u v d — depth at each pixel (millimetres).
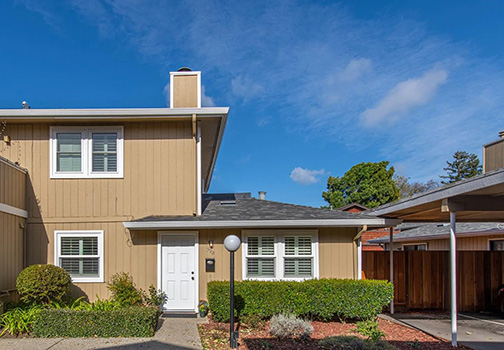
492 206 7461
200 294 9641
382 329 8570
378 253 11516
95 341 7148
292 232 9922
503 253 11641
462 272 11625
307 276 9844
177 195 10094
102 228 9867
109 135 10195
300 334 7465
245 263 9766
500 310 10797
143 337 7461
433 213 9945
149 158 10172
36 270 8266
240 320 8602
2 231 8539
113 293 9578
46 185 9930
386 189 33500
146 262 9734
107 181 10023
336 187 36344
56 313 7473
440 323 9422
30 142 10039
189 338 7414
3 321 7613
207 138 11883
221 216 9773
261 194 14062
